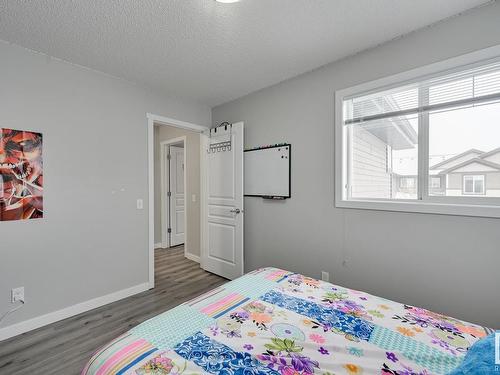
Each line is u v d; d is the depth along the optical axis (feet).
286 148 9.20
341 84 7.77
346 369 2.88
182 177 17.21
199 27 6.16
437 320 3.91
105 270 8.56
